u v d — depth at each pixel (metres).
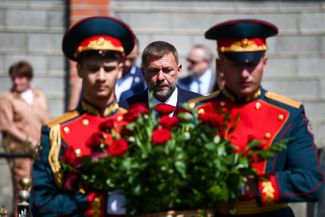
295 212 18.70
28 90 19.70
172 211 9.76
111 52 10.20
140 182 9.54
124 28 10.33
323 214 17.61
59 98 21.86
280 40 22.53
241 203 10.15
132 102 12.70
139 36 22.09
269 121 10.48
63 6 22.11
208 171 9.63
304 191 10.09
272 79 22.41
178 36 22.22
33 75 20.88
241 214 10.16
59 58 22.00
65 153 10.00
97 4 21.86
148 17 22.17
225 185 9.69
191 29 22.25
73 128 10.37
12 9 22.00
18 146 19.39
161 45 12.77
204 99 10.71
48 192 10.10
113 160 9.58
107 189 9.84
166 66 12.65
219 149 9.65
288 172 10.18
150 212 9.75
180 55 22.19
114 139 9.82
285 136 10.41
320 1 22.66
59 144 10.27
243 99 10.52
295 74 22.52
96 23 10.21
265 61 10.52
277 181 10.07
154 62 12.66
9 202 18.20
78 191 10.06
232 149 9.77
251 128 10.45
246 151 9.88
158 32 22.14
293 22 22.56
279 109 10.52
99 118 10.41
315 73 22.52
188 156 9.60
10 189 18.31
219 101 10.62
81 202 9.96
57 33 22.06
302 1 22.61
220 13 22.34
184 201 9.73
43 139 10.37
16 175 18.00
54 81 21.89
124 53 10.56
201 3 22.34
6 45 21.97
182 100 12.77
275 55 22.48
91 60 10.18
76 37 10.28
